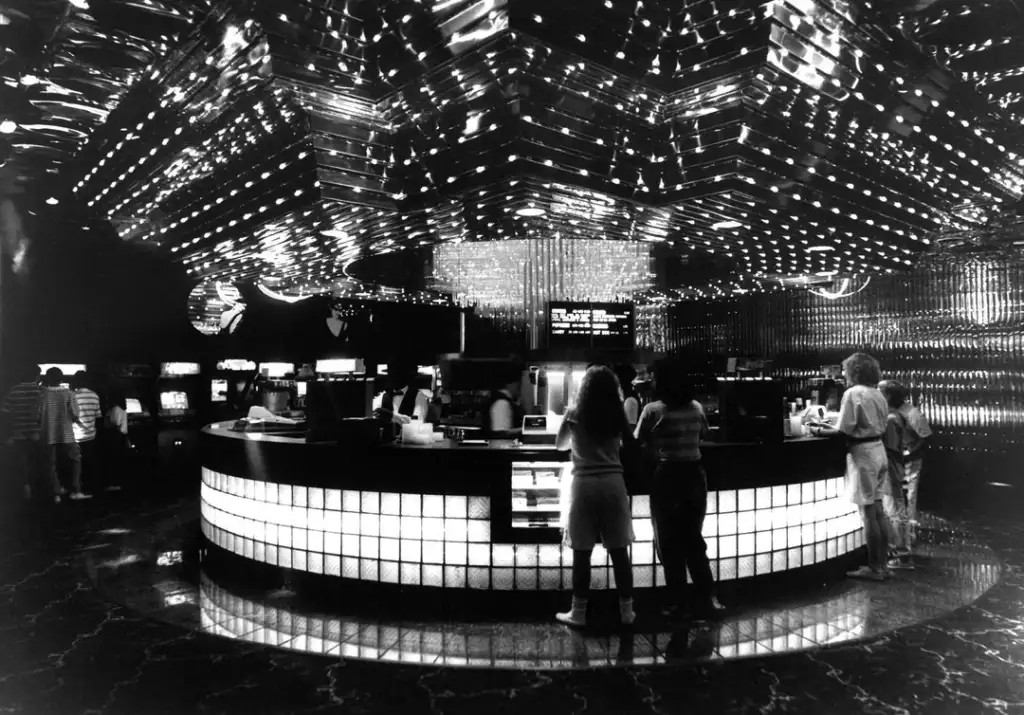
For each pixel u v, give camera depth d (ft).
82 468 27.27
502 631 12.47
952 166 18.75
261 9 12.00
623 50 13.35
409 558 14.40
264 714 9.13
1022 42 13.65
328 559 15.08
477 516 14.10
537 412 23.59
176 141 17.57
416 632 12.44
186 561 17.47
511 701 9.51
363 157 16.05
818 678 10.19
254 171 17.28
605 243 32.60
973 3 12.49
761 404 15.43
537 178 14.90
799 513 15.71
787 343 35.55
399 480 14.43
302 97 14.28
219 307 37.50
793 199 17.71
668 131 16.06
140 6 12.17
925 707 9.23
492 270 33.45
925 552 17.89
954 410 28.55
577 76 13.64
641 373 34.22
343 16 13.07
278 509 15.76
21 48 13.70
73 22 12.64
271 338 40.63
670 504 12.78
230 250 25.36
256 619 13.20
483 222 19.65
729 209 17.97
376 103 15.29
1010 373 27.14
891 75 14.62
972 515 22.77
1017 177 20.51
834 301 33.32
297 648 11.58
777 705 9.34
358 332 44.01
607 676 10.34
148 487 29.07
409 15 12.78
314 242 22.52
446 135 15.15
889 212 20.66
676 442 12.84
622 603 12.57
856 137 16.49
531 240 32.68
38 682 10.17
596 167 15.43
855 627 12.37
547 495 14.73
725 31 13.08
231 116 15.58
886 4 12.60
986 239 25.39
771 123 15.07
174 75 14.64
